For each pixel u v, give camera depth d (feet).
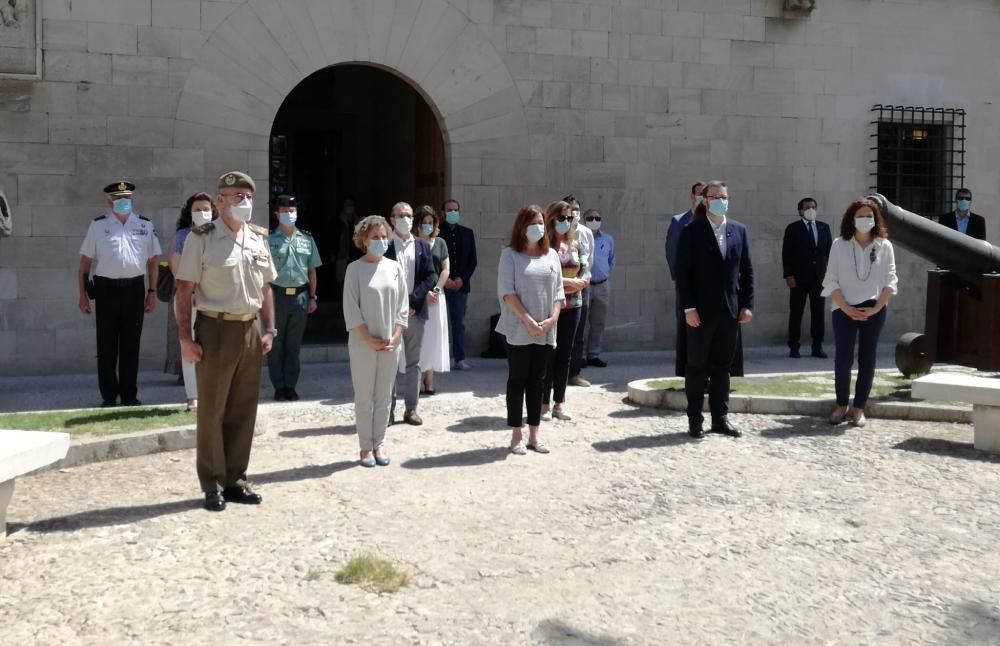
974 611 15.11
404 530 18.63
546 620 14.52
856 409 28.91
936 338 32.53
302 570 16.38
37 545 17.52
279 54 40.40
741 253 27.25
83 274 31.32
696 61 46.55
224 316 19.66
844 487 22.06
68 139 37.93
